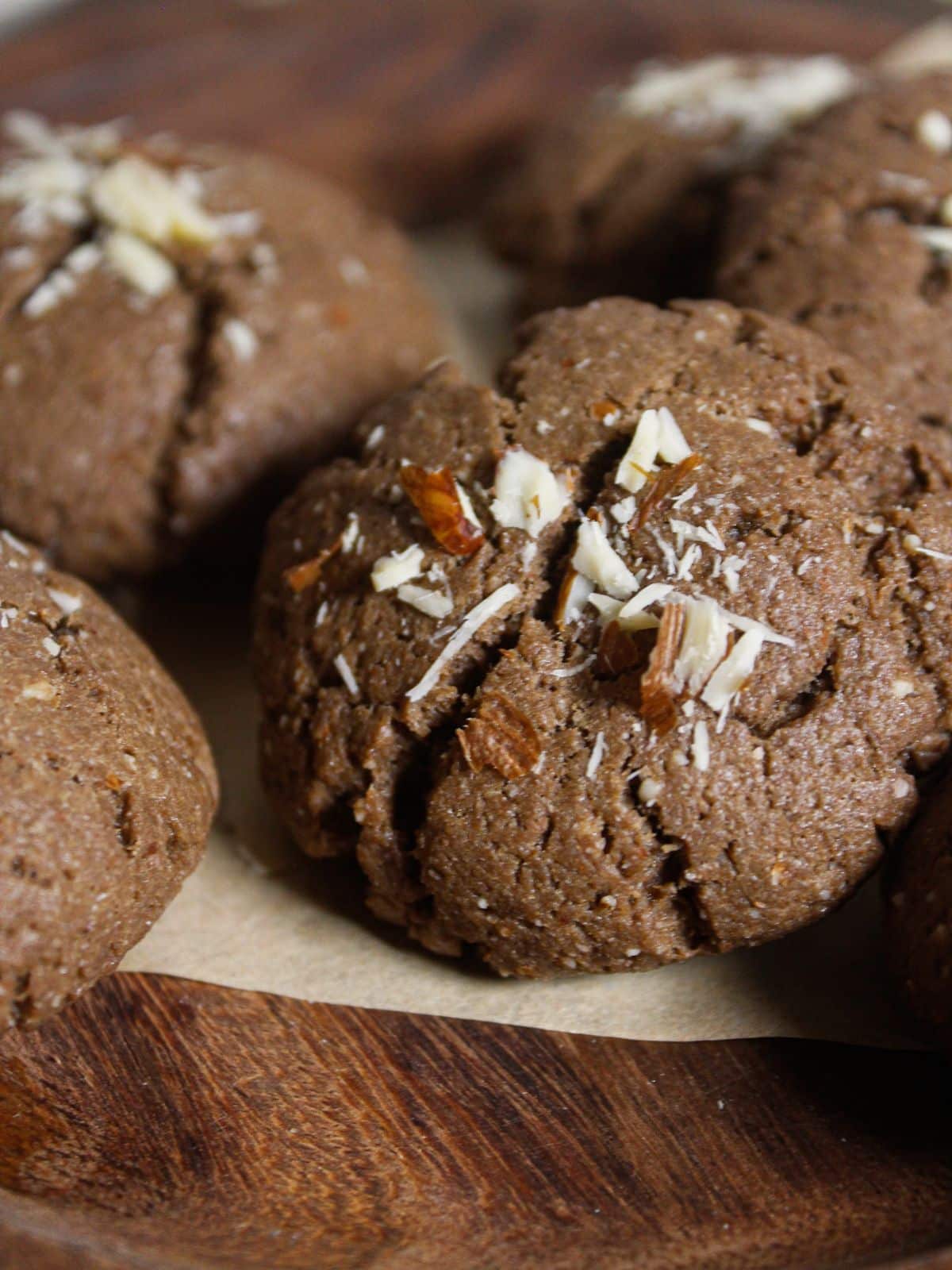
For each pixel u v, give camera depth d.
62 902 0.14
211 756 0.16
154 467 0.18
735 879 0.14
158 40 0.24
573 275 0.21
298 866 0.16
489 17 0.25
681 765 0.14
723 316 0.16
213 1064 0.15
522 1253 0.13
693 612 0.14
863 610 0.15
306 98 0.24
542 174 0.22
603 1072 0.15
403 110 0.24
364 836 0.15
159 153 0.20
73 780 0.14
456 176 0.24
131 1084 0.14
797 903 0.14
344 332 0.19
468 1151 0.14
